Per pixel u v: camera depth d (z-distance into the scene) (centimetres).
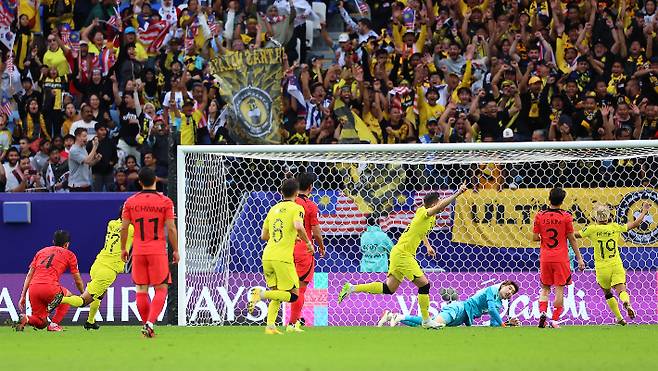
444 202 4528
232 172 5719
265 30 7144
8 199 5578
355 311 5281
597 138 6462
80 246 5584
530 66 6638
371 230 5459
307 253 4428
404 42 7019
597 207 4856
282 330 4562
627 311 4794
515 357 2934
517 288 4841
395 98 6669
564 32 6912
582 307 5209
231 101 6112
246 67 6112
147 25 7188
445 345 3456
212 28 7125
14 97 7119
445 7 7144
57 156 6525
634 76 6669
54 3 7456
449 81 6788
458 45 6919
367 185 5516
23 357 3027
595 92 6544
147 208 3884
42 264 4609
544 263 4666
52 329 4653
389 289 4625
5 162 6712
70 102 6900
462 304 4828
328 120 6531
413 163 5441
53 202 5594
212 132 6650
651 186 5384
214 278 5372
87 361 2862
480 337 3922
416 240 4553
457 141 6425
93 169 6506
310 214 4453
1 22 7275
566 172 5566
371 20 7494
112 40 7250
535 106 6562
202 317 5322
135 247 3903
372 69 6925
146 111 6694
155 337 4003
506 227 5397
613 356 2972
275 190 5816
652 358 2897
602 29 6850
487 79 6769
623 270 4828
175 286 5247
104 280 4744
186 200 5384
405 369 2555
